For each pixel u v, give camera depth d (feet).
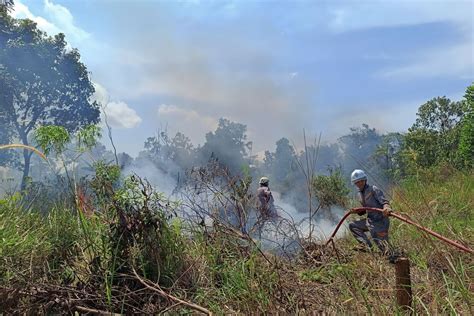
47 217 18.52
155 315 14.08
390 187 31.19
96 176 17.44
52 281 15.25
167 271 16.33
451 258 16.58
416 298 13.46
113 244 16.03
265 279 15.80
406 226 22.20
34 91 75.82
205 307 14.97
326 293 15.43
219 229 19.17
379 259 18.33
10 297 13.42
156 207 17.12
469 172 37.88
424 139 85.15
